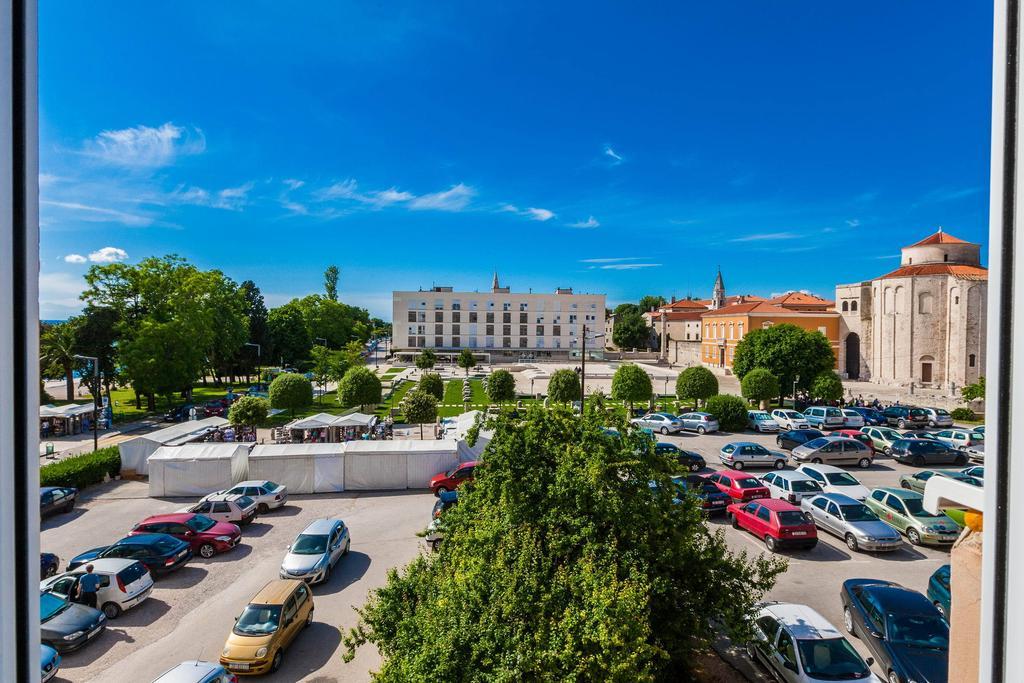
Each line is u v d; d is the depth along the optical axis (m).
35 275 1.12
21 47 1.11
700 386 39.75
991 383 1.10
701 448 30.45
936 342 53.59
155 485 22.88
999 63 1.12
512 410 10.67
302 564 14.77
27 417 1.09
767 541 16.30
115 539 18.53
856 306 64.50
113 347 41.38
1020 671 1.08
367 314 171.38
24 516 1.09
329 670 11.16
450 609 7.56
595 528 9.16
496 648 7.18
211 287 46.28
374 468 23.38
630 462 9.59
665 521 9.51
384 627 8.70
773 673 9.96
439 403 48.34
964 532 2.03
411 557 16.64
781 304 75.50
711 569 9.68
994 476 1.10
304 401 41.94
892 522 17.41
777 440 30.05
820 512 17.48
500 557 8.17
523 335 102.25
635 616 7.42
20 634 1.09
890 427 35.84
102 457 24.95
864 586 11.38
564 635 7.17
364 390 41.53
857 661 9.32
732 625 9.16
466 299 101.75
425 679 7.08
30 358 1.10
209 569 15.96
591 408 10.78
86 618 12.15
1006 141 1.09
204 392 60.94
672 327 103.25
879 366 58.50
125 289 42.31
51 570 15.45
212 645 12.13
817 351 45.16
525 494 9.66
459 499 11.05
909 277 54.84
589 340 102.75
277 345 83.50
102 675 11.09
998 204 1.10
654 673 8.13
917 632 10.05
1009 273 1.07
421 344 101.69
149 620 13.17
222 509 19.03
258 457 22.91
